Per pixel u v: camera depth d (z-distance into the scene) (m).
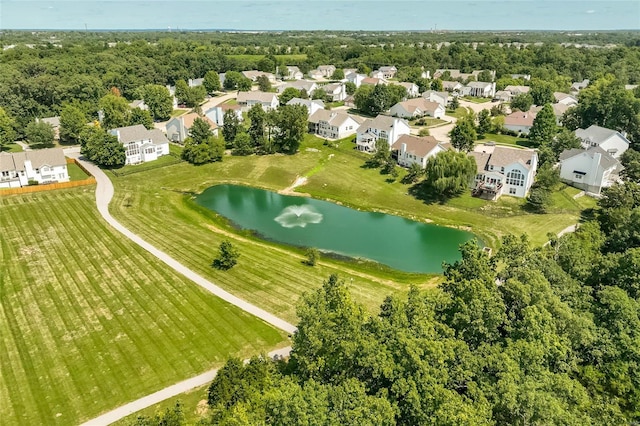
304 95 182.75
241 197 109.25
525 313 43.12
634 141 128.50
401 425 36.97
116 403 46.75
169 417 39.72
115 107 155.88
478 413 34.38
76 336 56.56
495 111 169.00
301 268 75.50
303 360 41.34
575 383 39.78
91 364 52.03
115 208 96.44
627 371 44.44
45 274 70.44
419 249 84.62
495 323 43.47
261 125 133.88
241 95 190.25
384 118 137.75
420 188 109.12
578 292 53.41
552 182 100.88
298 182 116.81
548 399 34.97
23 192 102.75
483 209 98.50
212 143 127.50
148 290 66.50
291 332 57.56
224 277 70.81
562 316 44.81
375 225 95.00
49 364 51.91
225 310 62.00
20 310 61.56
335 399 35.22
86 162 124.00
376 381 39.94
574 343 45.19
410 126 158.50
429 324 41.28
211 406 45.31
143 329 57.97
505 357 39.22
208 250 80.25
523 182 101.44
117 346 54.91
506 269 53.22
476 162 107.88
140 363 52.22
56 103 165.12
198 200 106.56
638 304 49.66
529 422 34.16
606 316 49.22
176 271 72.00
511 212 96.69
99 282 68.44
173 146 140.75
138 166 121.94
